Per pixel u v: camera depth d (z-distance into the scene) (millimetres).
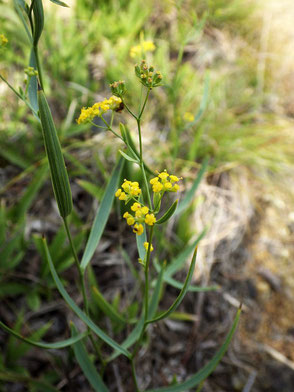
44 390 317
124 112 486
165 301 413
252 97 596
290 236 495
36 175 382
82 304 382
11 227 395
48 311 378
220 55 614
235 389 397
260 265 468
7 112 455
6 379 312
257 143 530
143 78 191
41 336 365
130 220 183
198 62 586
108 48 517
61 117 478
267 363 412
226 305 435
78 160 452
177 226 437
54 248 364
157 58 511
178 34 573
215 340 415
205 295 431
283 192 521
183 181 464
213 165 495
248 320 434
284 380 405
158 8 582
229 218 478
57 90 483
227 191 491
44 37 493
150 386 371
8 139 438
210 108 541
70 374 351
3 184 431
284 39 674
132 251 424
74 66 499
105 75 519
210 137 514
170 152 488
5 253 360
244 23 661
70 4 555
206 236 455
